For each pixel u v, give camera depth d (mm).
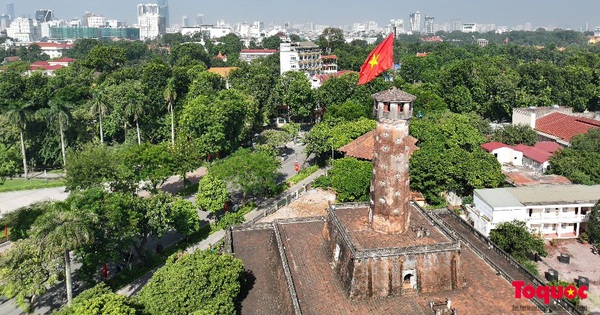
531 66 161750
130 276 67188
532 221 75250
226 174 86812
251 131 141125
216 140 115562
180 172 96562
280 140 124000
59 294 63531
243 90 150500
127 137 128125
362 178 83625
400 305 45344
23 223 71625
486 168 86062
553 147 107062
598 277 64875
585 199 75562
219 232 81062
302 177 109562
